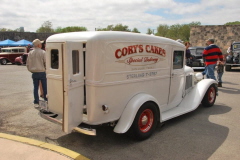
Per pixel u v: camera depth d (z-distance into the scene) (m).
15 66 19.48
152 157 3.52
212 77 7.95
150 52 4.33
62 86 3.56
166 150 3.74
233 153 3.64
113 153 3.63
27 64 5.77
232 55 14.40
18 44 26.53
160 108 4.51
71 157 3.35
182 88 5.58
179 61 5.31
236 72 13.76
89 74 3.55
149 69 4.37
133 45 3.96
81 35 3.62
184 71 5.56
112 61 3.66
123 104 3.95
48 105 4.14
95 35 3.48
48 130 4.56
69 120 3.38
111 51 3.62
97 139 4.13
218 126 4.80
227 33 25.81
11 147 3.63
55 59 3.91
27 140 3.88
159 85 4.70
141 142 4.03
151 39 4.32
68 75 3.25
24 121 5.06
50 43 3.91
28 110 5.86
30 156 3.36
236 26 25.30
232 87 8.80
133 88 4.08
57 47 3.77
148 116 4.17
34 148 3.61
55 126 4.77
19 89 8.54
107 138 4.17
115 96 3.80
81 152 3.67
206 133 4.43
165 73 4.82
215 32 26.34
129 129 3.93
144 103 4.00
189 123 4.97
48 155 3.39
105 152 3.67
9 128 4.66
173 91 5.20
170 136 4.29
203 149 3.77
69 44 3.24
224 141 4.07
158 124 4.61
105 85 3.62
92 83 3.54
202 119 5.22
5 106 6.21
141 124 4.04
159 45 4.53
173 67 5.09
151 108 4.16
